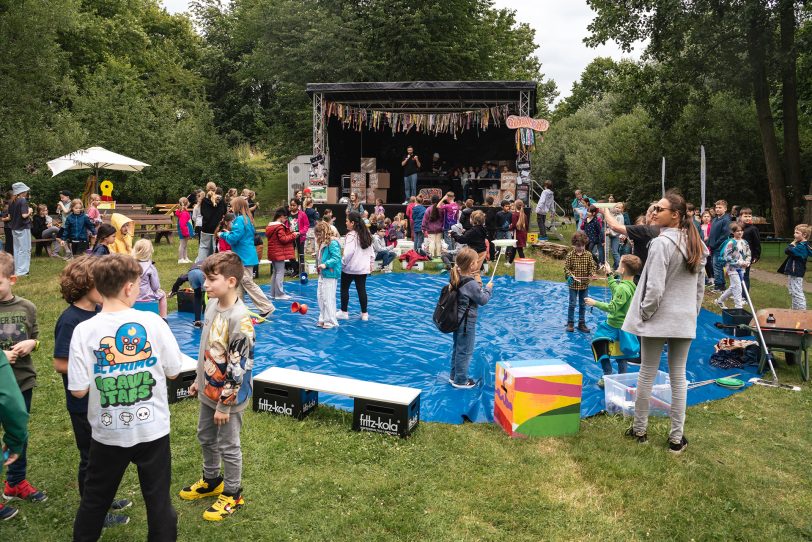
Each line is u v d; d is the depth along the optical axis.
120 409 3.11
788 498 4.34
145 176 25.41
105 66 30.42
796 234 9.54
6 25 16.58
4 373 3.20
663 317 4.83
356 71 26.94
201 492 4.16
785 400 6.26
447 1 27.94
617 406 5.81
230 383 3.72
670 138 27.47
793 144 22.81
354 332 8.61
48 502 4.05
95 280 3.17
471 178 21.94
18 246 12.54
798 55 21.83
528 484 4.42
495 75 31.83
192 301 9.43
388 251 13.95
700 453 4.98
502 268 14.66
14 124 16.92
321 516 3.96
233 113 40.78
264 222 25.19
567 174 37.25
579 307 8.89
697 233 4.79
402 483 4.40
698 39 22.11
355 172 22.14
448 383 6.60
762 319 7.42
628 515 4.07
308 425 5.36
